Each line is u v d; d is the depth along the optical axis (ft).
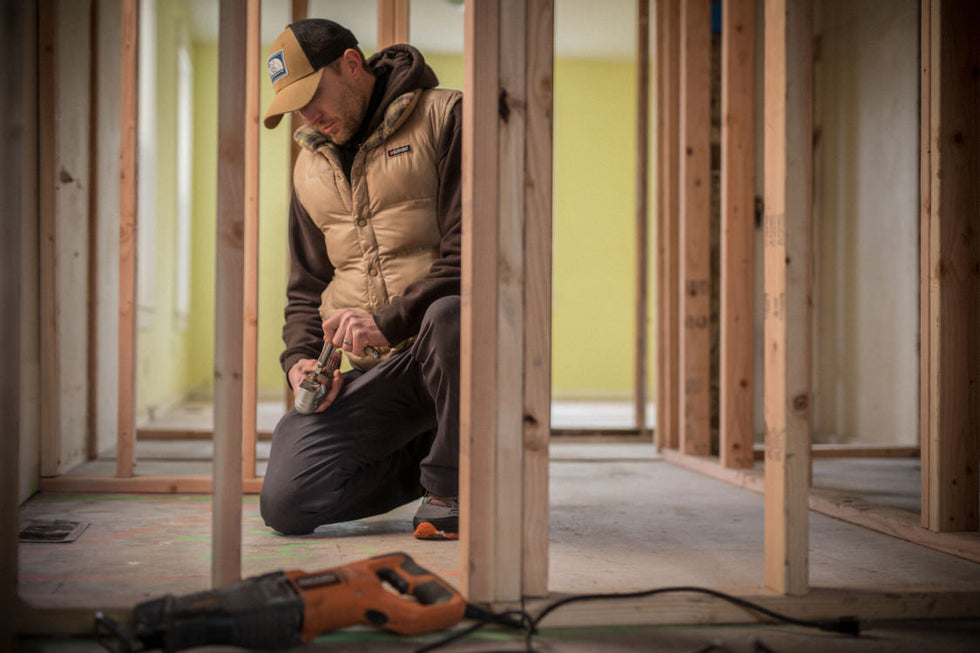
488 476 3.80
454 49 21.20
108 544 5.27
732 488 7.97
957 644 3.71
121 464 7.52
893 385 11.37
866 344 11.97
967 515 5.60
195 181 20.67
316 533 5.62
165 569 4.61
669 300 10.42
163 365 16.39
